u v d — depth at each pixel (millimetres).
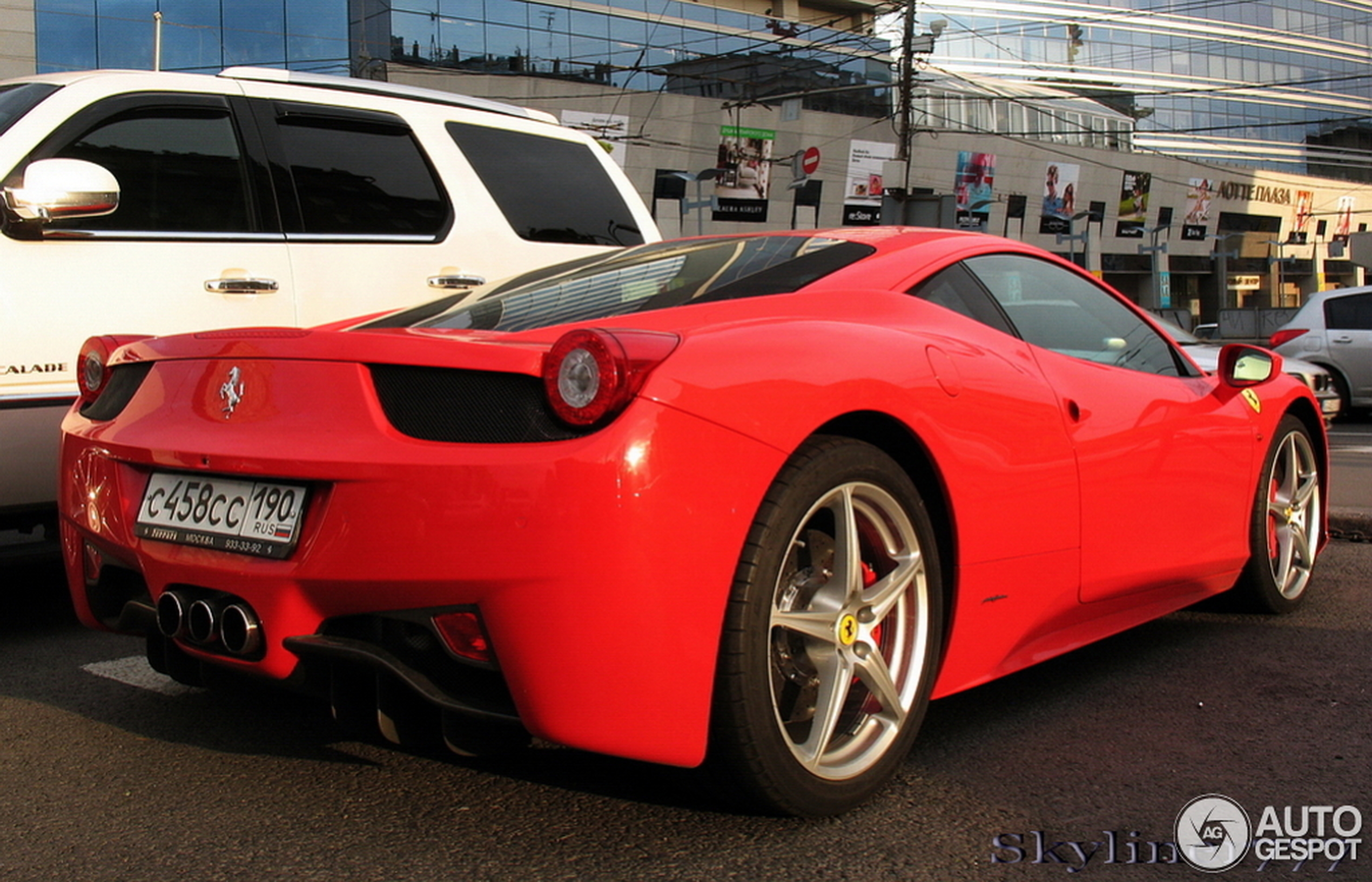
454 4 31469
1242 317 28766
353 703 2062
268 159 4055
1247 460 3381
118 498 2338
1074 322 2973
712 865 1935
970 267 2754
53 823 2133
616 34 34344
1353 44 78438
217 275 3814
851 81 40562
